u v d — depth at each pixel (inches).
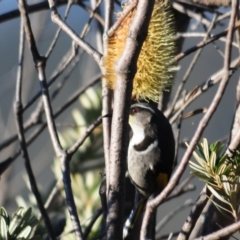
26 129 453.4
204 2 443.5
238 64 318.7
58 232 377.7
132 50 242.8
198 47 328.5
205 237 244.2
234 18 228.4
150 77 280.4
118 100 249.9
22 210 255.3
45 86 311.4
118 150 255.1
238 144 264.8
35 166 623.5
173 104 365.7
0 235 245.4
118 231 257.0
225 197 255.8
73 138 486.3
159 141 398.3
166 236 404.5
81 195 448.1
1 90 717.9
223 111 842.8
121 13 283.7
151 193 401.1
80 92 436.1
